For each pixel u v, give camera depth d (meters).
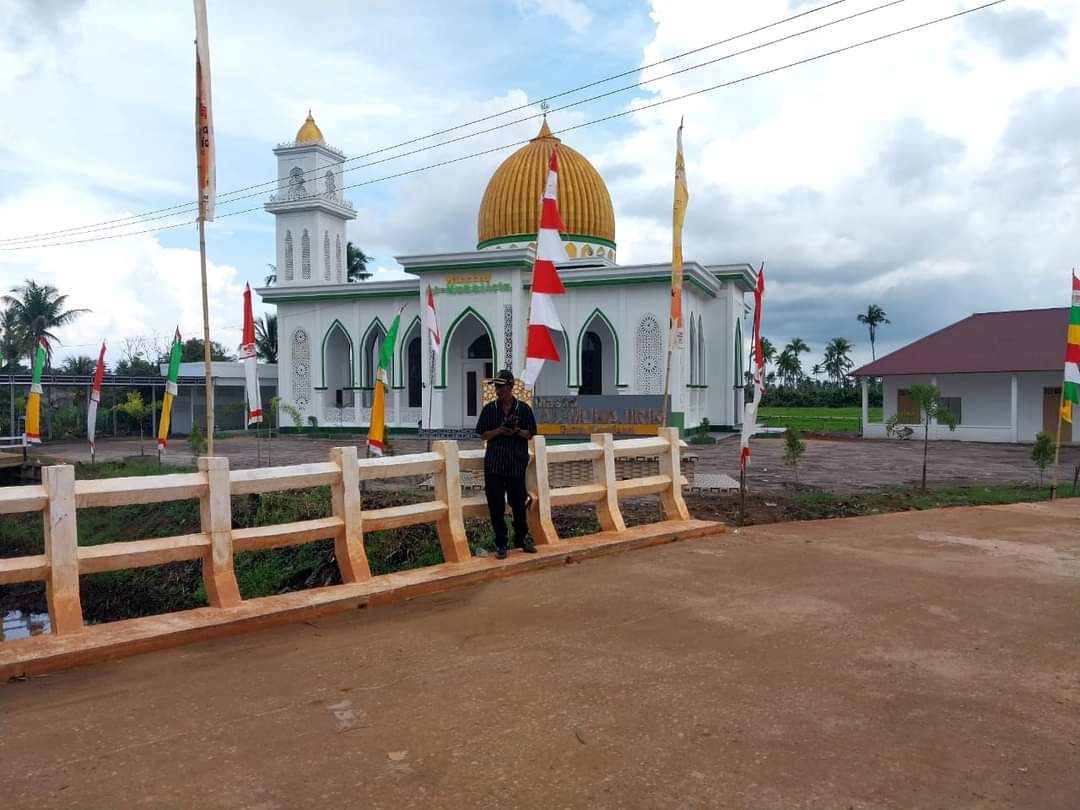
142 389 35.31
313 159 34.31
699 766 3.47
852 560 7.58
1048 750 3.64
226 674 4.69
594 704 4.14
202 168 6.79
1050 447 15.04
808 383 88.88
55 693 4.43
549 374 31.81
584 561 7.61
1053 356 28.44
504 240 31.69
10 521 19.20
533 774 3.41
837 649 5.00
